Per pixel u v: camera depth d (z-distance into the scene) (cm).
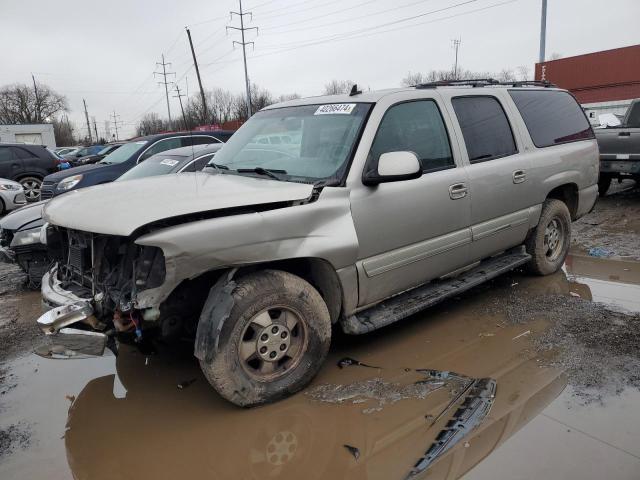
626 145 905
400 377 346
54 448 291
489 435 275
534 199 487
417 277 391
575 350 372
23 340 452
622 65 3288
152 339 322
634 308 450
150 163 774
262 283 303
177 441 290
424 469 253
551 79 3578
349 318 352
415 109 395
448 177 398
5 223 575
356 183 343
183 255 276
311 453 272
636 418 286
